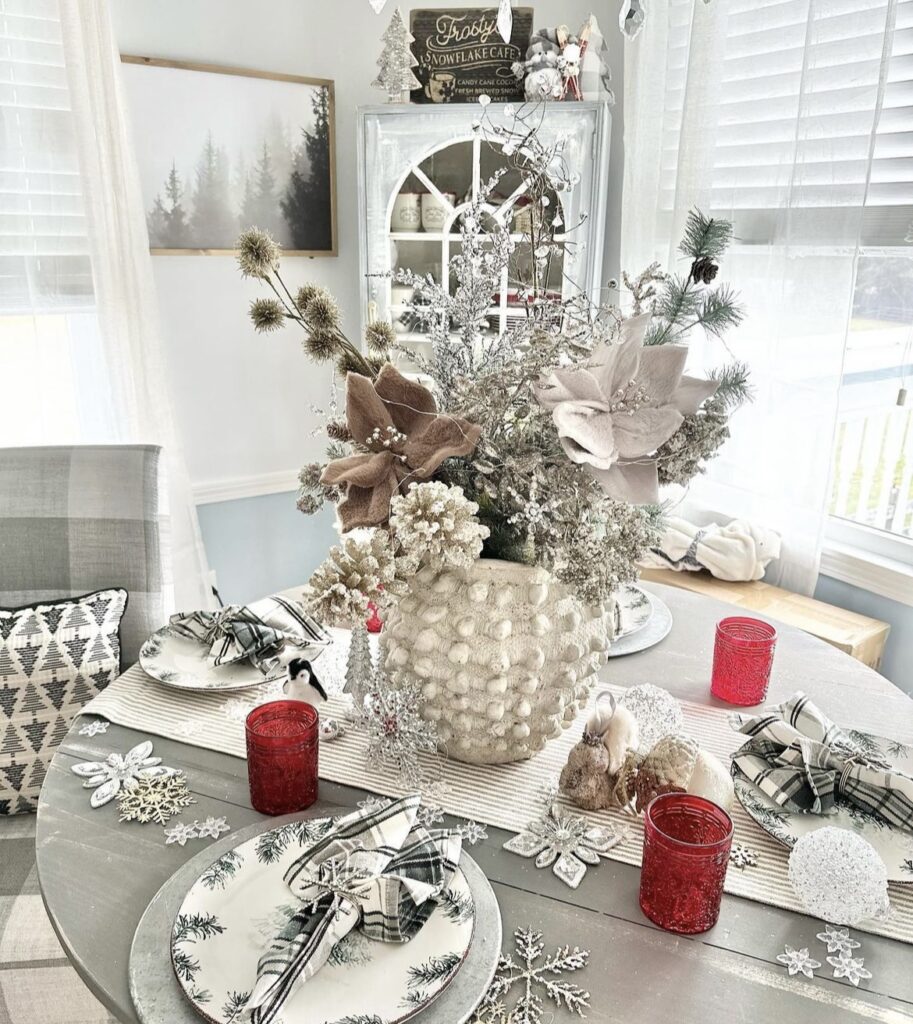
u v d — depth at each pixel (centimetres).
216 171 240
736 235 218
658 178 234
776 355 209
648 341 105
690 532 225
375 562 88
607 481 89
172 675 123
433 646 97
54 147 212
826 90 188
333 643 135
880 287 202
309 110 251
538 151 107
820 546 208
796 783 97
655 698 108
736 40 211
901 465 204
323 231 263
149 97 227
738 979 76
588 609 102
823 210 192
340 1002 70
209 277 249
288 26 245
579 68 224
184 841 91
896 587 201
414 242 240
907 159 188
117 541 156
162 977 73
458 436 94
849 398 216
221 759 107
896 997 74
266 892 82
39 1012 114
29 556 155
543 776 104
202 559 247
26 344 222
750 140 213
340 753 108
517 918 82
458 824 95
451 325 108
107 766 104
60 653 138
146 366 230
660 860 79
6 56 203
